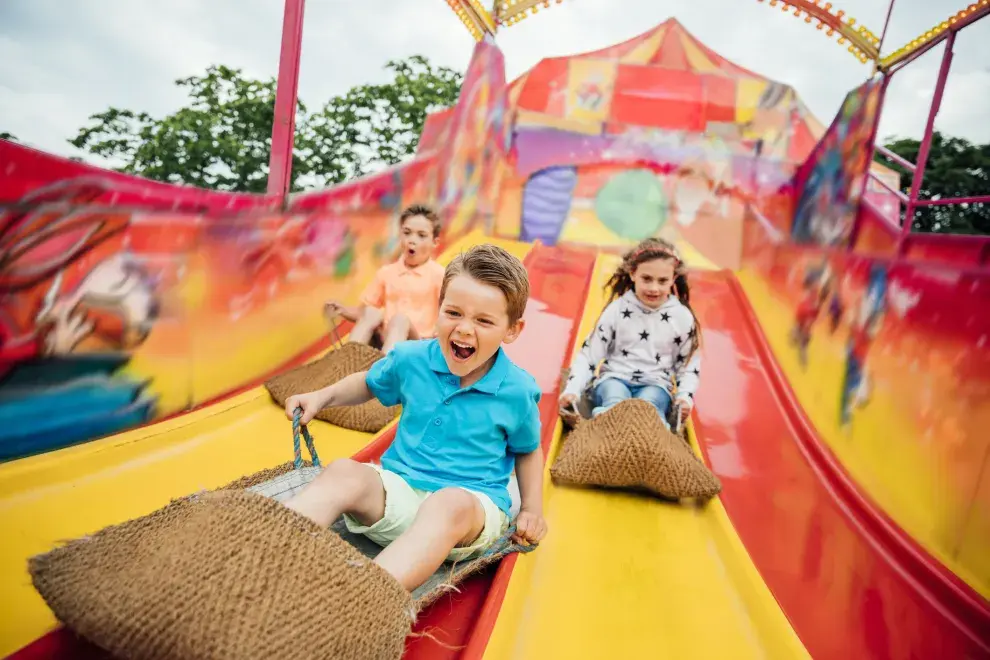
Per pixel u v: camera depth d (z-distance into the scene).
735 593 2.59
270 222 4.05
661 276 3.93
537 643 2.22
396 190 5.72
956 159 17.62
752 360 5.57
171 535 1.62
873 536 3.27
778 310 6.31
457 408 2.41
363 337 4.29
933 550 3.01
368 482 2.09
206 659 1.43
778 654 2.23
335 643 1.57
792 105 11.40
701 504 3.28
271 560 1.60
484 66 7.74
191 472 2.92
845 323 4.64
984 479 2.81
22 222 2.55
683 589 2.59
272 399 3.79
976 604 2.60
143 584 1.48
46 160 2.59
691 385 3.88
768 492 3.67
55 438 2.82
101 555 1.59
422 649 2.05
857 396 4.12
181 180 11.68
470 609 2.28
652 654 2.22
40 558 1.58
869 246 5.73
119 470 2.80
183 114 11.77
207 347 3.63
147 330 3.21
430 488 2.32
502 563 2.42
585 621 2.35
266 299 4.11
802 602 2.72
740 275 7.92
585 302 5.88
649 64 11.59
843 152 6.71
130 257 3.06
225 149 11.95
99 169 2.82
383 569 1.77
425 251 4.57
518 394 2.43
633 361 4.03
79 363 2.89
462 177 7.35
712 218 8.60
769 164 8.60
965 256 3.76
